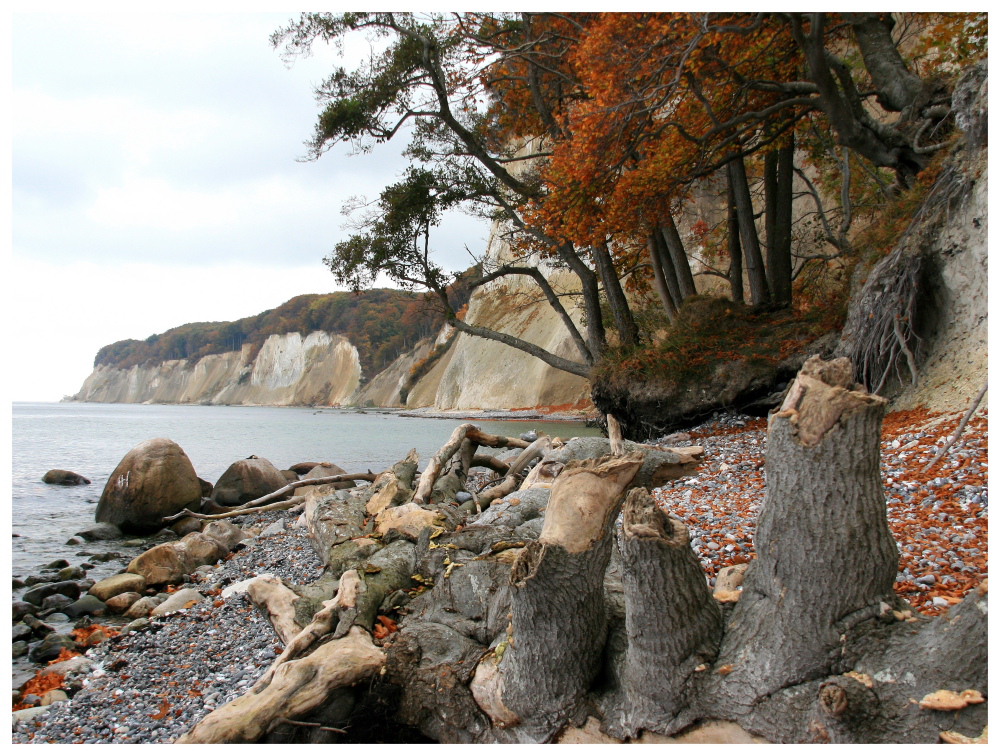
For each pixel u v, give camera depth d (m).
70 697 5.79
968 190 9.39
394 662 4.58
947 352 9.48
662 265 19.86
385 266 19.75
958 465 6.98
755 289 17.00
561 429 32.44
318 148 18.05
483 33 19.12
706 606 3.50
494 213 20.86
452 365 69.12
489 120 21.53
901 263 10.27
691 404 14.70
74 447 35.25
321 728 4.36
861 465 3.14
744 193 16.95
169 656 6.39
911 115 12.64
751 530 6.37
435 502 8.79
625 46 12.63
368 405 111.06
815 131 18.66
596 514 3.76
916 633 3.04
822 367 3.35
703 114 14.48
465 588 5.20
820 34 10.95
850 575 3.14
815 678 3.17
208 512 15.02
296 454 27.17
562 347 51.84
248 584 6.14
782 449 3.29
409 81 18.27
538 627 3.71
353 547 6.75
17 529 14.02
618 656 3.82
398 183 19.34
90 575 10.38
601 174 14.59
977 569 4.73
